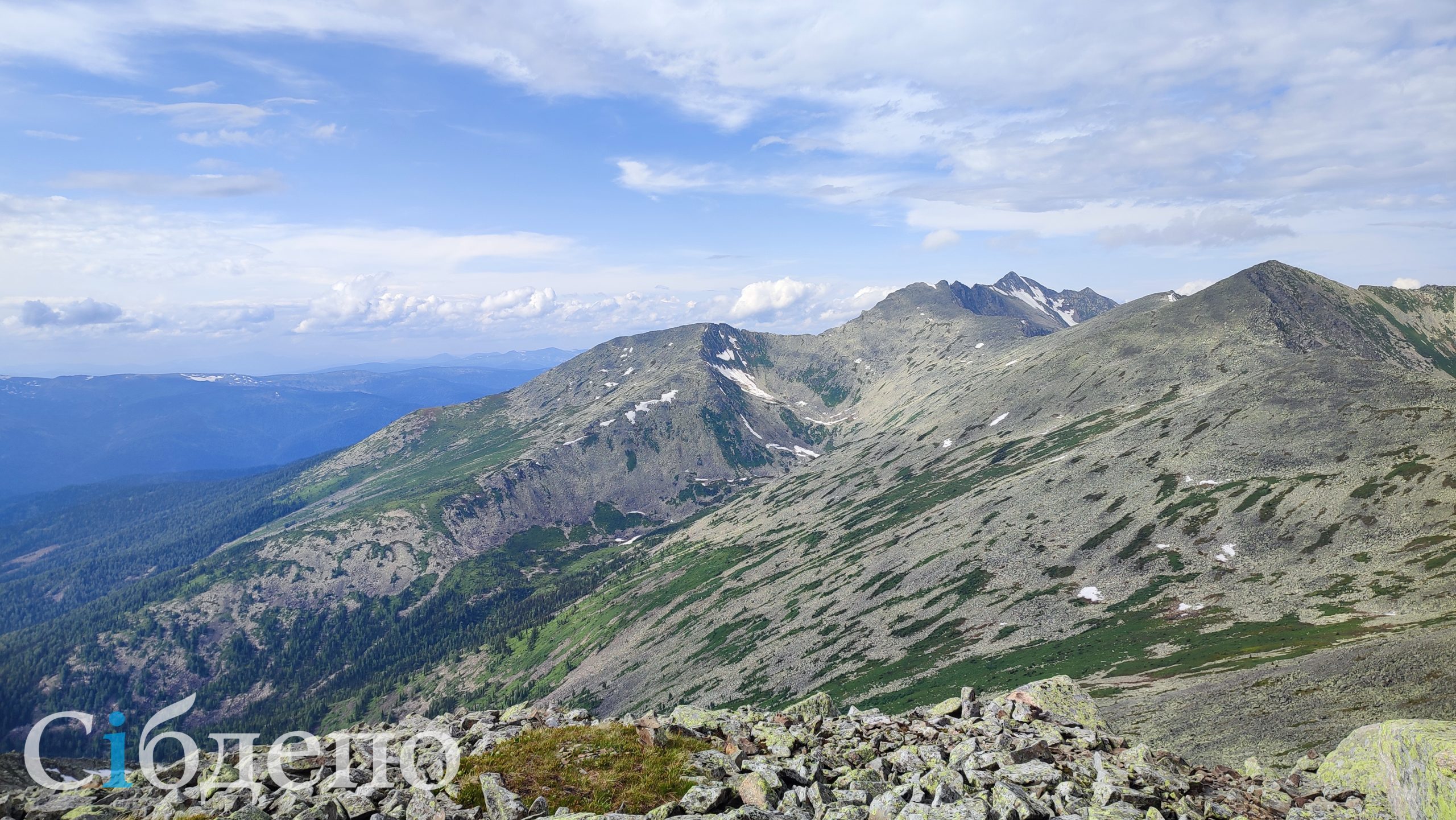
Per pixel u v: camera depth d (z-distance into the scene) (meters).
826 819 18.88
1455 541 128.50
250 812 19.77
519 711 29.84
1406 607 110.69
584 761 23.23
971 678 136.75
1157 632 133.38
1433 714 59.62
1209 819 20.73
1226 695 79.50
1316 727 64.38
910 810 18.47
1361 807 22.22
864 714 31.38
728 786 20.55
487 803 20.56
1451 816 18.98
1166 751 25.53
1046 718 28.98
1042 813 19.05
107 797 21.77
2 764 22.81
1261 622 123.06
